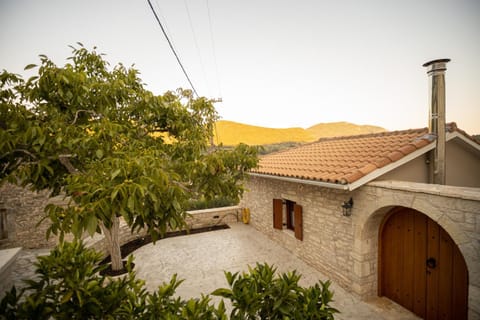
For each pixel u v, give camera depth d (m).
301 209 7.01
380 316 4.56
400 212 4.80
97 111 3.95
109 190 1.80
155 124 5.69
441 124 5.04
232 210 11.34
